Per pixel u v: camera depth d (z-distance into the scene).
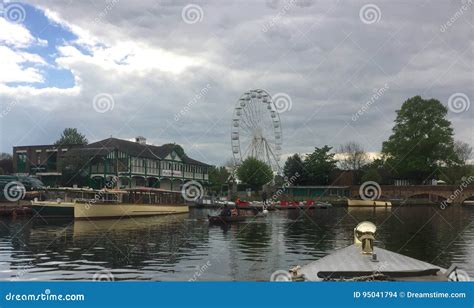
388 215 65.38
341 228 43.56
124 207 57.38
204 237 34.78
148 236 35.25
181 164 99.00
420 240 31.92
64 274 19.88
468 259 23.64
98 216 53.94
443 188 97.31
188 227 44.44
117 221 51.88
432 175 101.81
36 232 38.34
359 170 117.12
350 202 99.19
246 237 34.62
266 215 67.50
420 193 99.44
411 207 94.94
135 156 83.00
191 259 23.69
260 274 19.81
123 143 85.81
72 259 23.75
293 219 57.66
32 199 63.44
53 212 52.94
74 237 34.44
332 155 117.88
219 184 113.44
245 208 79.56
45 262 22.86
